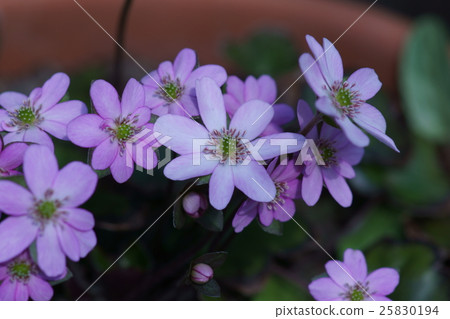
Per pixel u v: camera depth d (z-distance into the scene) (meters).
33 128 0.18
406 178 0.27
